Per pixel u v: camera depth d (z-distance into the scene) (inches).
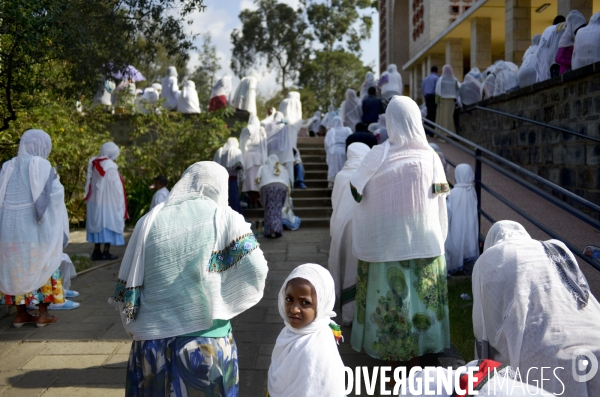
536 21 691.4
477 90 518.0
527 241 127.3
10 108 272.8
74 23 258.7
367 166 170.7
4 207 205.5
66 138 436.8
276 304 250.1
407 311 165.5
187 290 116.3
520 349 114.0
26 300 217.6
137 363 118.0
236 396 121.6
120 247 394.3
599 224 184.1
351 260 211.5
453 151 466.0
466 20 711.1
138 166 508.4
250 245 118.5
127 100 522.6
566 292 116.4
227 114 545.6
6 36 252.4
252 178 484.1
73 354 196.5
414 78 982.4
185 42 326.3
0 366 186.4
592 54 296.0
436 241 167.8
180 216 119.3
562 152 321.1
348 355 193.2
